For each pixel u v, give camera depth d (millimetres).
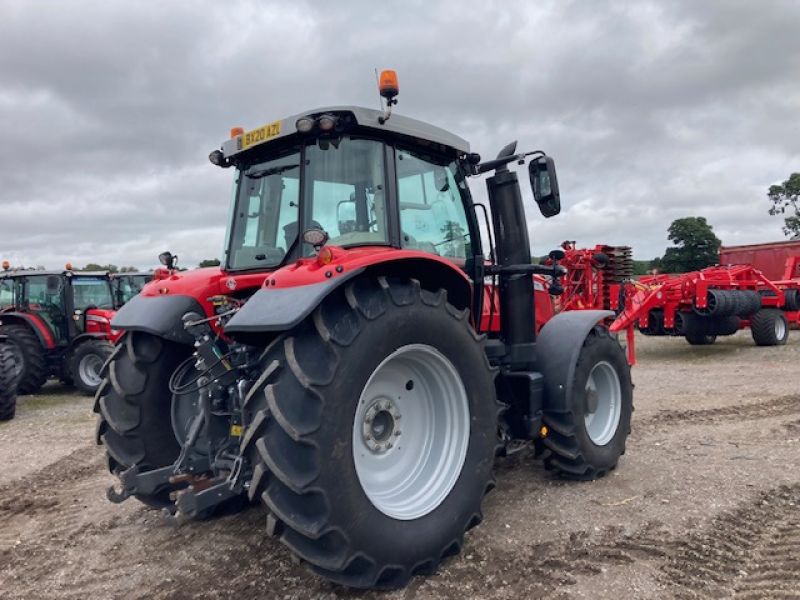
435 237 4039
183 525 4074
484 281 4527
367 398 3273
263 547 3664
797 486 4359
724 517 3840
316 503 2783
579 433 4461
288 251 3629
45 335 10602
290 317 2754
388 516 3049
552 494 4328
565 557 3371
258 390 2859
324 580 3219
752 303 12492
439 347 3332
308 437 2744
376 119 3543
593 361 4633
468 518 3395
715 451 5273
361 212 3637
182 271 4484
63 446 6770
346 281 2996
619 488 4418
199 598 3121
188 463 3650
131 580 3375
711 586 3025
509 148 4520
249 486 2938
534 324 4480
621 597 2943
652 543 3510
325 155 3598
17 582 3424
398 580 3062
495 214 4516
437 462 3455
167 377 3947
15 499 4922
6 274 11016
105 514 4434
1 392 8312
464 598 2986
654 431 6047
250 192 4016
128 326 3816
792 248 15977
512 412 4441
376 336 3000
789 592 2938
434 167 4125
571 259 11164
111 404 3922
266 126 3695
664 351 13133
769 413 6723
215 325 3875
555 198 4305
